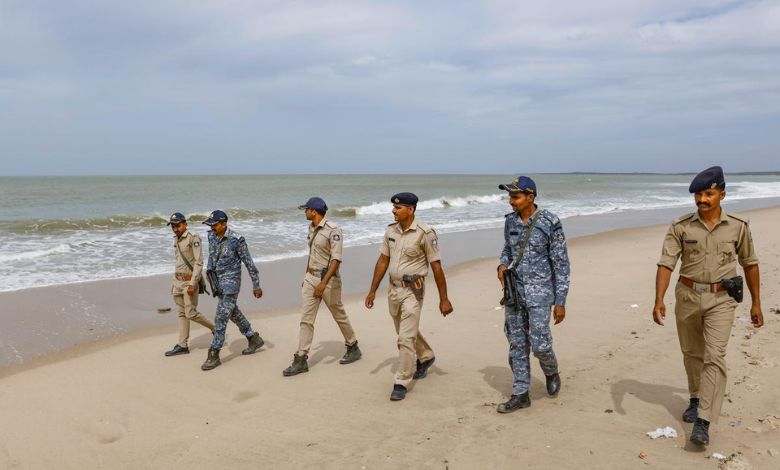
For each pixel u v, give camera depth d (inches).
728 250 145.7
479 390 199.5
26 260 505.0
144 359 248.2
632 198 1631.4
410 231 196.9
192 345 269.7
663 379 200.1
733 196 1689.2
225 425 179.2
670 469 138.2
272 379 220.5
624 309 305.4
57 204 1349.7
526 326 177.8
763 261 418.0
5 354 257.3
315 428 173.6
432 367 226.7
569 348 239.9
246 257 241.3
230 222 836.6
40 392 210.4
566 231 767.1
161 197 1672.0
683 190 2244.1
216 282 237.3
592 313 297.7
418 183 3358.8
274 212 967.6
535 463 144.4
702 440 143.8
